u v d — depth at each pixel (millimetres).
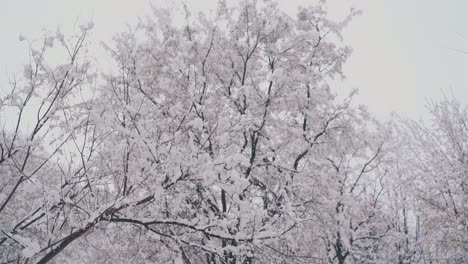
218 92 9977
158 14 9312
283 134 10469
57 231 6289
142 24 9305
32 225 6809
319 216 10641
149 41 8906
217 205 8789
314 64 10617
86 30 6551
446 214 12445
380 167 15719
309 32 9789
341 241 12000
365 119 11062
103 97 7371
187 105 8688
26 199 7992
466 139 13406
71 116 6590
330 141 10984
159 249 8984
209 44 9656
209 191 8203
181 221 6801
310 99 10250
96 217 5953
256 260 9297
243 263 8758
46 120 6316
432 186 13094
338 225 11539
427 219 12719
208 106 9125
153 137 6836
